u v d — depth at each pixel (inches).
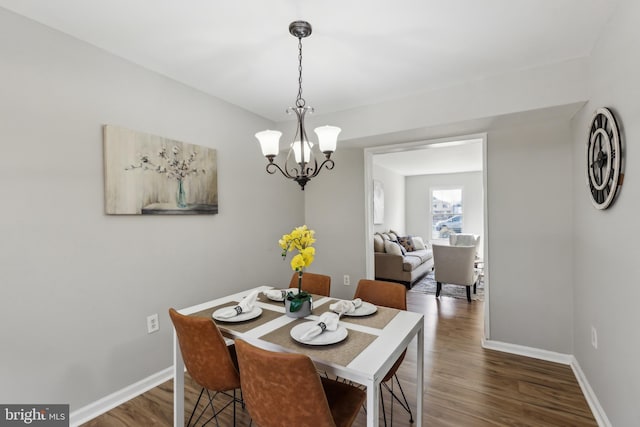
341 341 56.3
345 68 89.1
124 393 82.3
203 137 105.0
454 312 155.2
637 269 54.3
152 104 89.8
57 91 70.3
